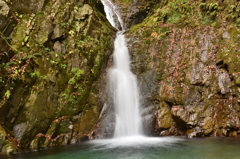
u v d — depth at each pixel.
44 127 6.29
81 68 7.52
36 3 7.51
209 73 7.64
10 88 5.71
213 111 7.20
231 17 8.21
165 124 7.52
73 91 7.13
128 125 7.82
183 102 7.54
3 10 6.41
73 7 8.50
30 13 7.30
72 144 6.49
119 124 7.65
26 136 5.88
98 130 7.21
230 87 7.12
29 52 6.59
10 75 5.79
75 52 7.56
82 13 8.63
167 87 8.05
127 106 8.15
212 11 8.95
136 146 6.07
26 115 5.98
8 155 5.22
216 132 7.02
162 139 6.92
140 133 7.72
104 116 7.51
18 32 6.75
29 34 6.86
